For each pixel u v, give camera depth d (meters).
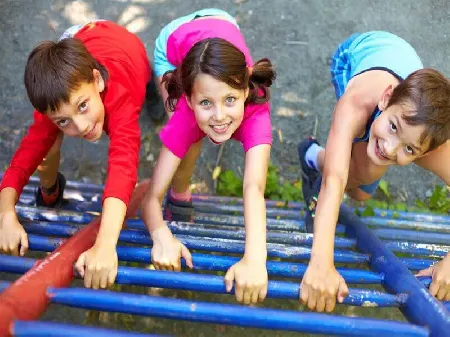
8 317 1.49
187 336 3.16
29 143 2.51
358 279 2.20
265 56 3.91
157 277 1.96
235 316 1.67
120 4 3.90
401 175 3.89
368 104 2.41
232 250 2.44
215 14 3.09
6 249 2.27
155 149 3.72
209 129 2.19
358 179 2.88
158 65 3.14
